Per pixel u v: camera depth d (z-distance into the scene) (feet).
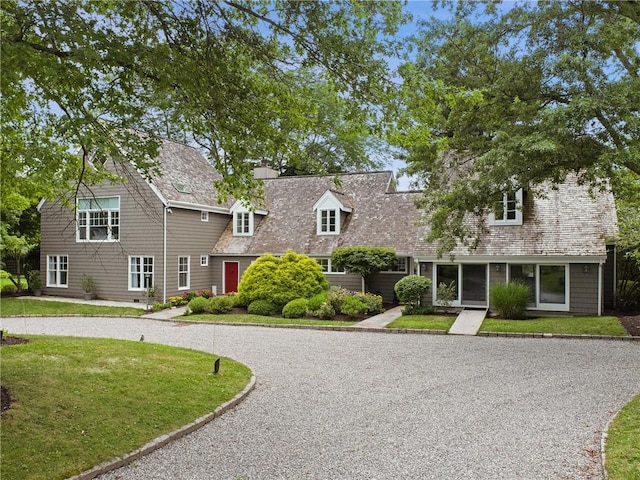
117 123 21.15
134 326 55.88
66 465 16.96
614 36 36.17
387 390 28.27
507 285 58.90
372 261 67.36
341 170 114.52
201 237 82.94
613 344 42.65
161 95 22.17
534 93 42.32
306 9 20.15
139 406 22.75
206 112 22.82
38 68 17.74
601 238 59.57
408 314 61.82
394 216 79.25
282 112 23.88
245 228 86.28
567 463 18.02
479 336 48.32
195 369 29.96
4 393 21.79
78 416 20.66
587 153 38.45
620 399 26.16
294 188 91.30
